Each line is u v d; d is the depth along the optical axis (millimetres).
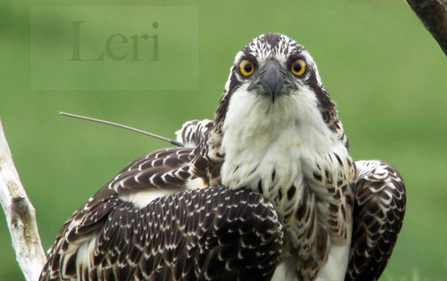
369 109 21109
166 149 7938
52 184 16453
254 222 6816
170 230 7000
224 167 7020
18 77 21250
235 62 7051
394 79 22891
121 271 7227
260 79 6738
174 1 26750
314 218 7059
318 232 7117
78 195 16078
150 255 7094
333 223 7094
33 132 18656
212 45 24125
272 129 6805
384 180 7375
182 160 7496
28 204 7895
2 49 22203
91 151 17938
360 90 21938
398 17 27562
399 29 26500
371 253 7465
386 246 7488
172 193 7246
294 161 6871
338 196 7059
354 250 7480
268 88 6648
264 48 6922
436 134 19781
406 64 23578
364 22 26891
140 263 7141
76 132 18859
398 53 24672
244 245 6863
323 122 6980
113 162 17500
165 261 7016
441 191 16906
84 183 16578
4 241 14820
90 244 7426
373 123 20391
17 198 7852
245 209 6824
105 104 20188
